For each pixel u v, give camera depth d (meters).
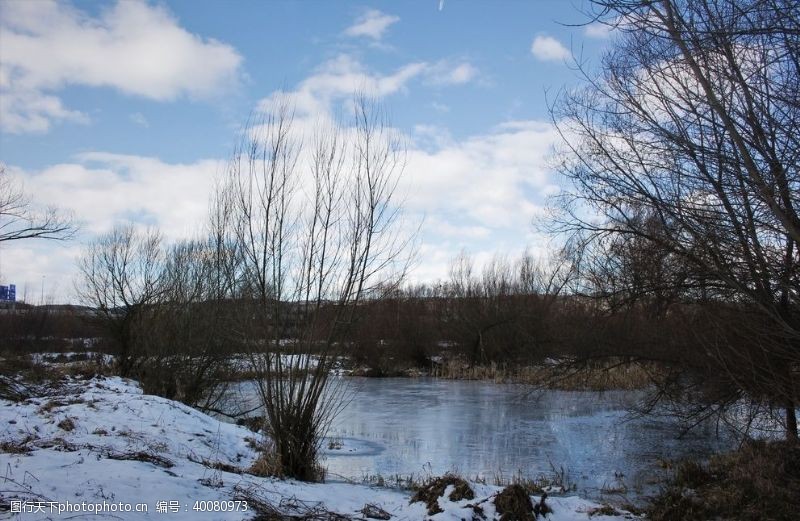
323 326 11.20
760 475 10.51
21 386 19.59
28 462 7.81
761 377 9.45
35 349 44.06
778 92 7.20
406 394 30.75
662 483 12.38
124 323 30.48
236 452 13.23
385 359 43.16
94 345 44.41
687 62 7.72
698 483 11.39
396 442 17.94
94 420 13.56
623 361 13.80
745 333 9.16
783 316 8.09
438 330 45.78
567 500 9.70
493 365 39.91
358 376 41.16
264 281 11.25
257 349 11.17
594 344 13.89
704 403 12.62
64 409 14.72
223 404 24.97
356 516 7.83
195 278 25.64
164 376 23.25
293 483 9.79
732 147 7.82
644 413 14.42
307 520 7.37
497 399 28.56
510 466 14.70
